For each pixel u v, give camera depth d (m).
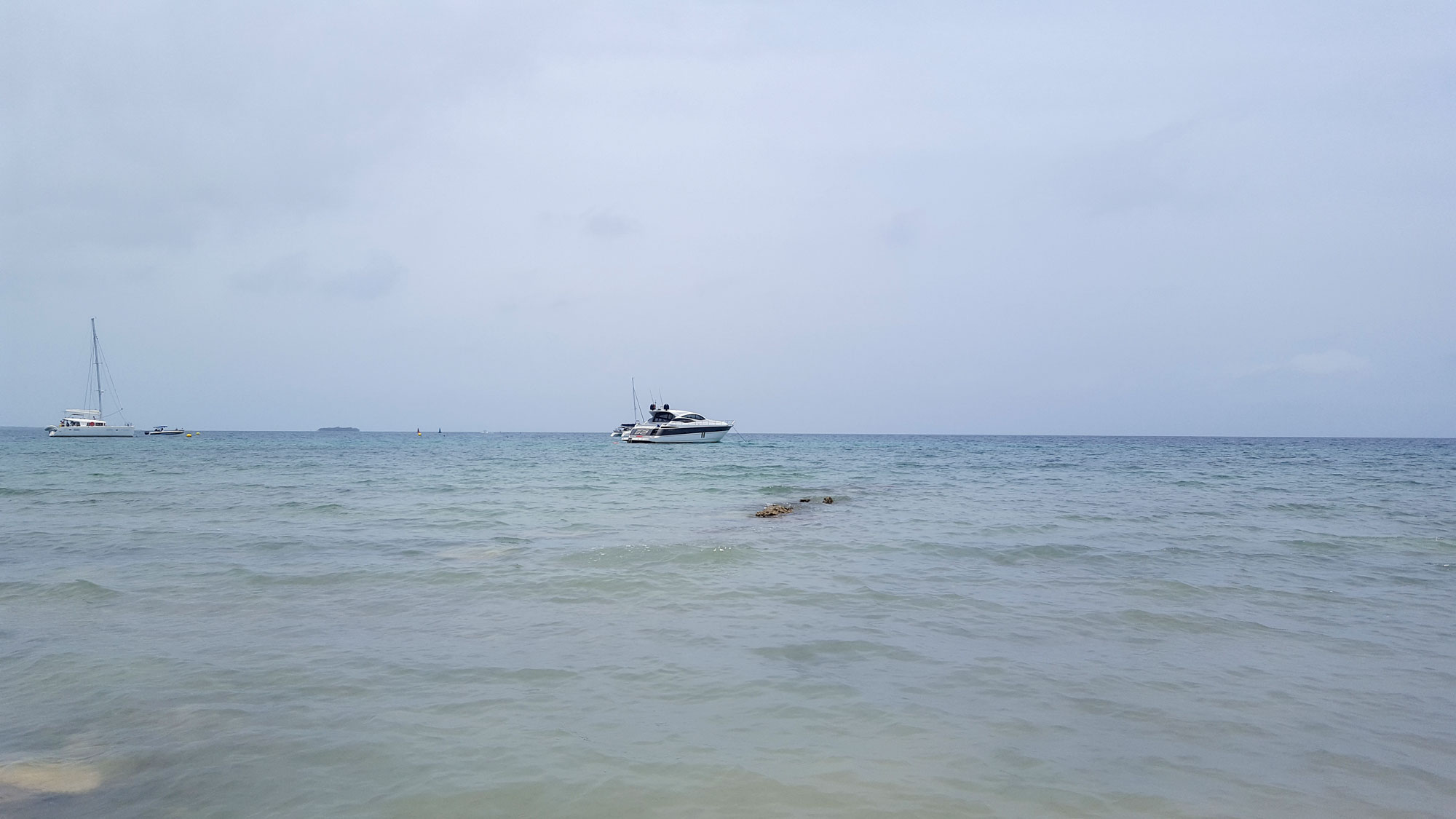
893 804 5.23
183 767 5.86
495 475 41.03
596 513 22.64
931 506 24.44
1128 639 9.25
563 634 9.43
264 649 8.83
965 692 7.42
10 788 5.51
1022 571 13.41
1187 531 18.25
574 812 5.14
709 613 10.48
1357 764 5.86
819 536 17.59
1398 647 8.95
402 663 8.28
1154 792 5.41
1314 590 11.98
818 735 6.38
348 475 40.00
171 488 30.84
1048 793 5.39
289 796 5.40
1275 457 66.88
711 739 6.30
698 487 33.00
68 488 30.08
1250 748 6.16
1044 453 78.81
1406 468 48.12
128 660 8.40
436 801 5.32
